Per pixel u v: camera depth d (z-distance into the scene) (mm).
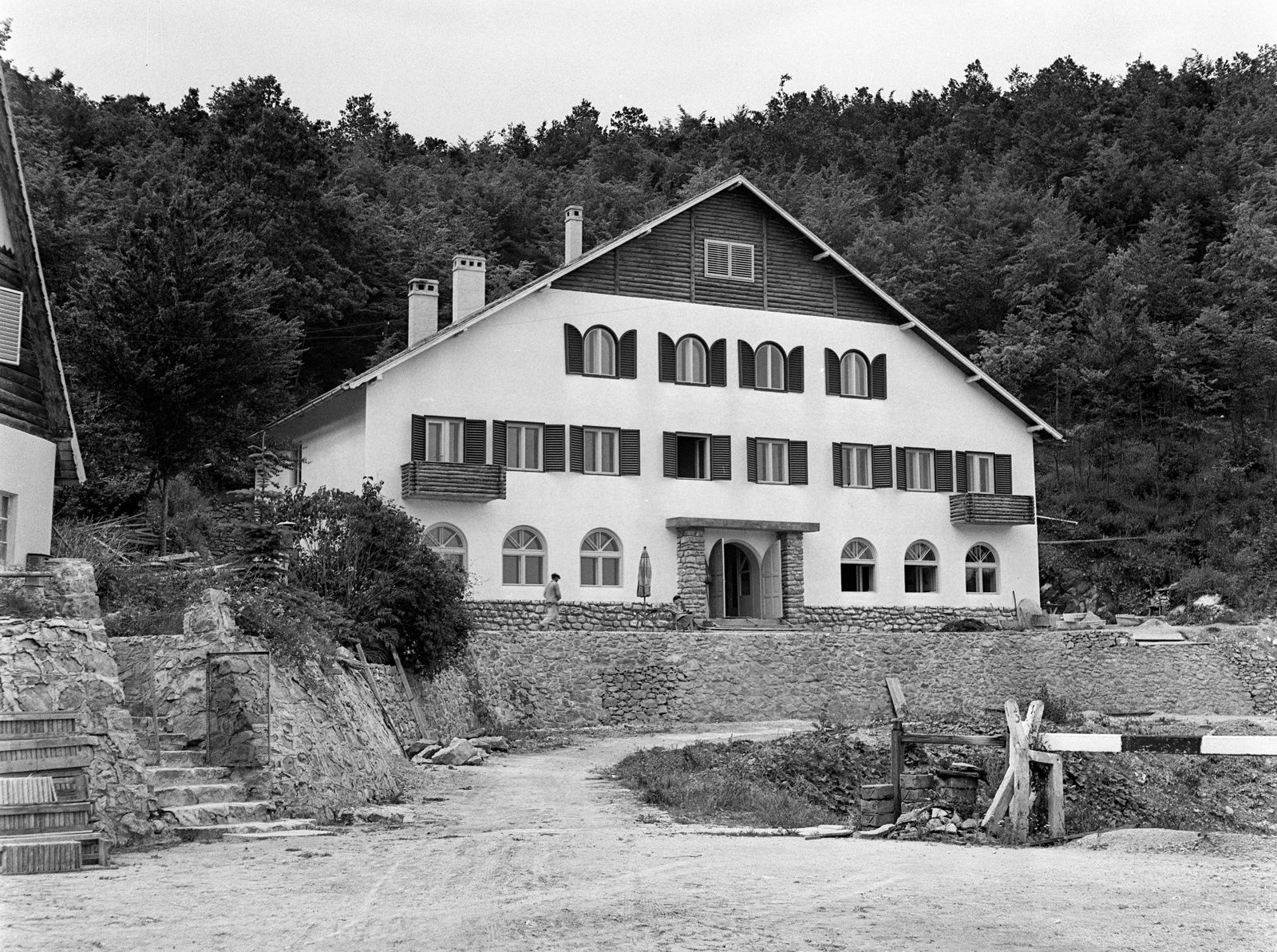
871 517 43906
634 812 17344
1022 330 66000
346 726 18500
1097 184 80125
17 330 20406
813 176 87000
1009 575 45844
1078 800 21094
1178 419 61656
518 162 89562
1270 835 17031
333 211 62531
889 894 10797
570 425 40000
